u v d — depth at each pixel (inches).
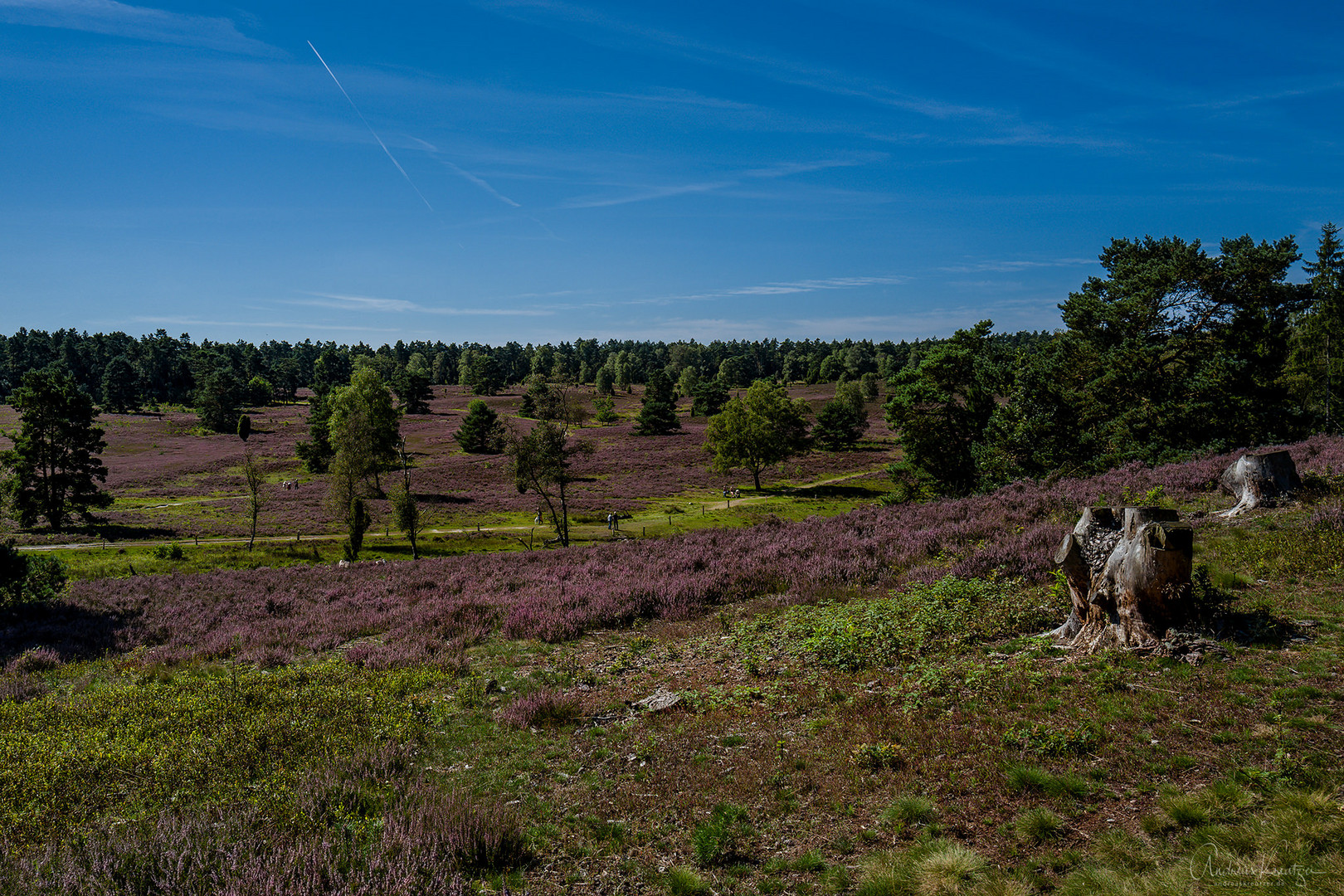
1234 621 314.8
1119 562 313.1
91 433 2391.7
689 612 544.1
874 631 390.6
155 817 248.8
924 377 1568.7
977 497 943.0
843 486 2940.5
